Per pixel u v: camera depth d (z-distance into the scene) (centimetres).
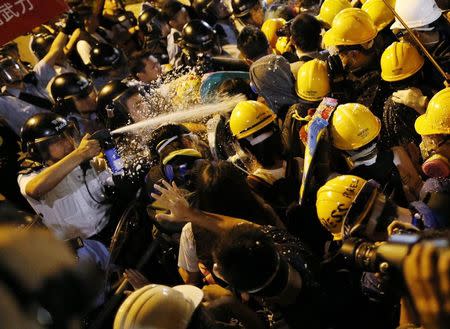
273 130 310
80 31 675
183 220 246
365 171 288
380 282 189
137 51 684
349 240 183
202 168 276
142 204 346
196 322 188
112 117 414
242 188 267
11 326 94
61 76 457
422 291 111
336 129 283
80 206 358
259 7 584
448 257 109
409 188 292
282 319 198
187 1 839
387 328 211
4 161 499
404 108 314
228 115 399
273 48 529
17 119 532
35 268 99
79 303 107
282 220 290
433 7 329
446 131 256
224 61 497
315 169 287
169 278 345
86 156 348
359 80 356
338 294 211
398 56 319
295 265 205
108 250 354
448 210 217
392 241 133
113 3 820
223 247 185
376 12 396
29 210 493
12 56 640
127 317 182
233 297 215
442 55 326
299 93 362
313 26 407
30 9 358
